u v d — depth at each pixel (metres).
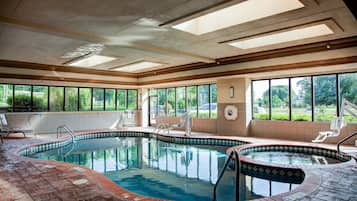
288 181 4.88
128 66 10.91
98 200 3.21
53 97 11.42
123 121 13.78
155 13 4.55
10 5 4.20
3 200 3.19
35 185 3.76
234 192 4.60
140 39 6.34
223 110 10.12
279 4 4.61
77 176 4.21
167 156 7.62
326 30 5.95
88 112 12.46
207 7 4.26
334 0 4.07
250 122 9.70
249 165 5.52
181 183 5.14
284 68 7.84
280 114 9.08
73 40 6.34
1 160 5.36
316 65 7.17
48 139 8.86
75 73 11.43
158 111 14.02
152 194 4.54
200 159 7.21
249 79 9.64
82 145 9.40
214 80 10.55
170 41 6.55
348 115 7.55
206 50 7.68
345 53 6.64
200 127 11.66
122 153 8.06
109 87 12.99
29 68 10.11
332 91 7.90
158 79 12.44
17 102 10.46
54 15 4.66
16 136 9.65
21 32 5.66
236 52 8.00
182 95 12.73
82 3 4.12
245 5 5.07
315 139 8.02
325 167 4.74
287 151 7.48
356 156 5.55
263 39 7.11
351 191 3.49
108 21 4.99
